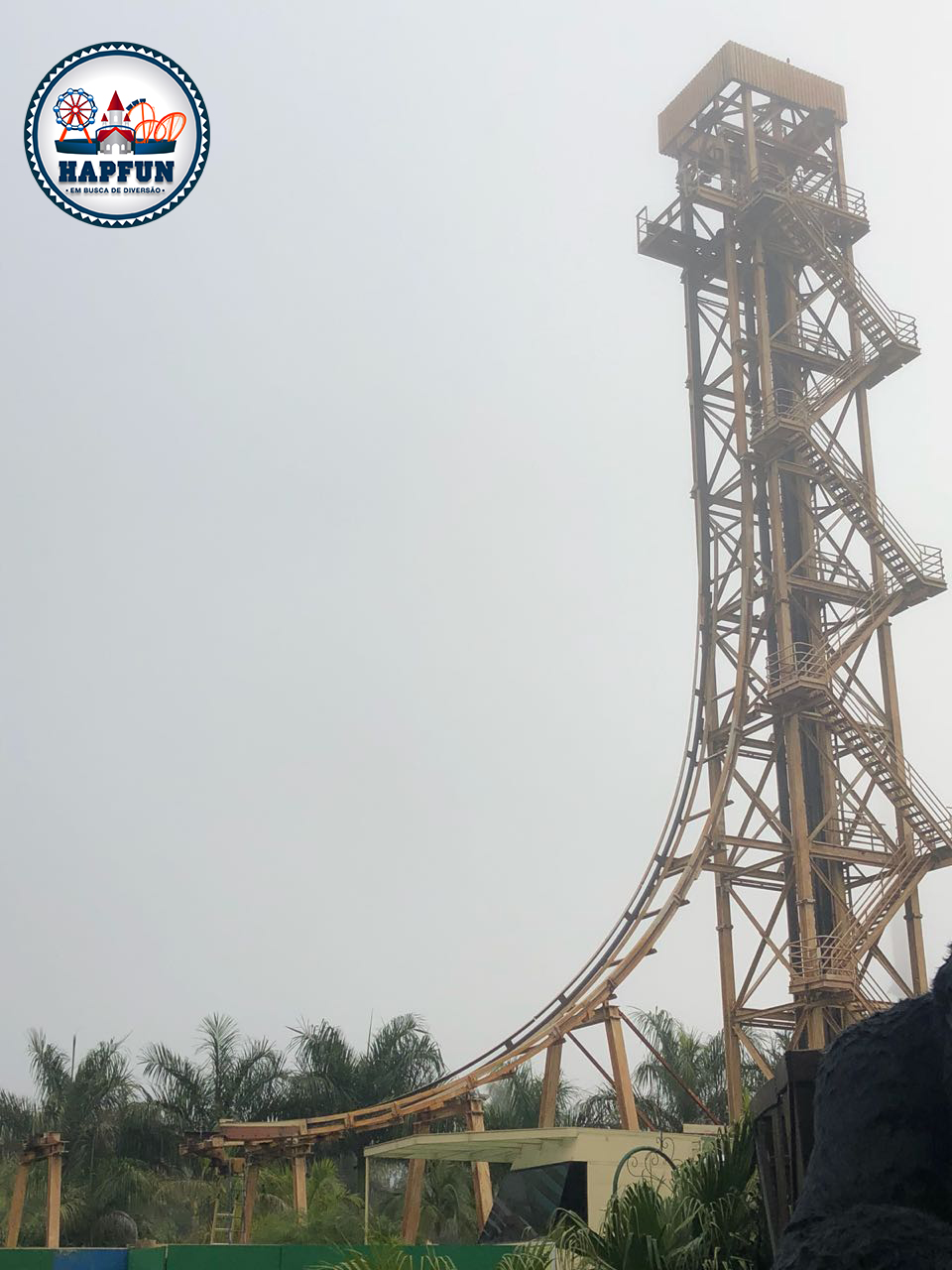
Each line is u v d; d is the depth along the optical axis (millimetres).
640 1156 34656
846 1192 4051
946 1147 4012
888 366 62938
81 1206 64062
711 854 59000
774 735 61844
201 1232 64312
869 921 56188
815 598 63156
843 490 62500
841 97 71375
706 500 66562
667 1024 73562
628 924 60094
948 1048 3953
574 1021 56719
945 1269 3576
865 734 58281
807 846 56750
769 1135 14617
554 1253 17266
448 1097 54594
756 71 68812
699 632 65625
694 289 69812
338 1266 21938
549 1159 36344
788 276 68000
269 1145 51344
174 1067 69375
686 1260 14883
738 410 63781
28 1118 70438
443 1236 63625
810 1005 53938
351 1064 70062
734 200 66750
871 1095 4105
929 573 60281
